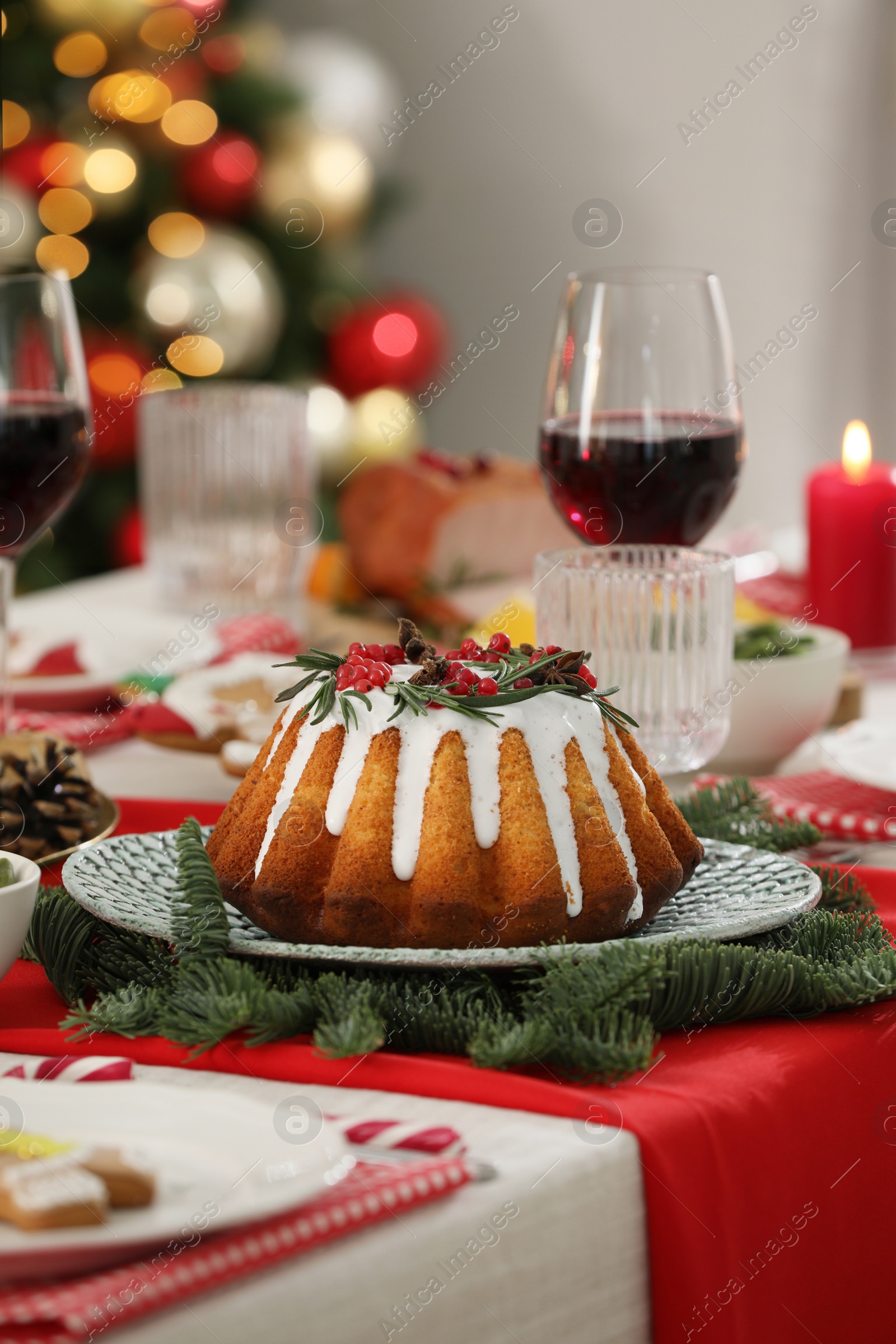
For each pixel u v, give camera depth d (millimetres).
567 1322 1184
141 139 3309
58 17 3080
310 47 3703
